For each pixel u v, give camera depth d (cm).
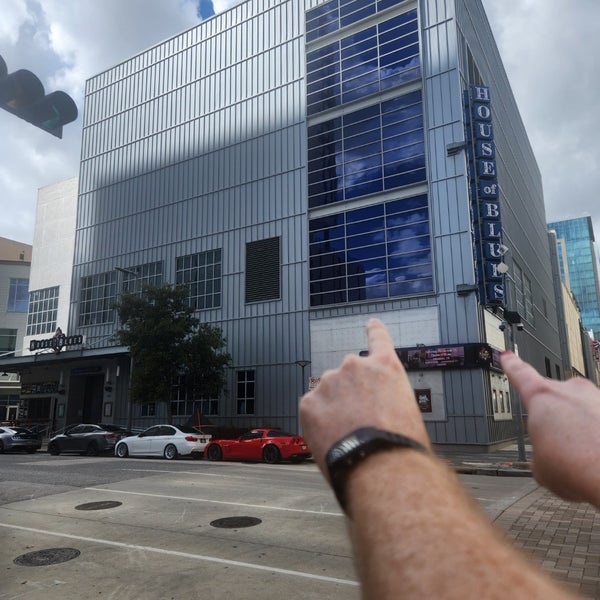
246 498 1005
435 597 44
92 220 3634
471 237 2219
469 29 2702
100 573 558
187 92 3334
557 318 6269
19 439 2481
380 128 2548
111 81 3766
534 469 66
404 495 57
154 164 3394
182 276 3095
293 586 514
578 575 506
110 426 2384
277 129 2895
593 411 62
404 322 2295
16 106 743
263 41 3052
